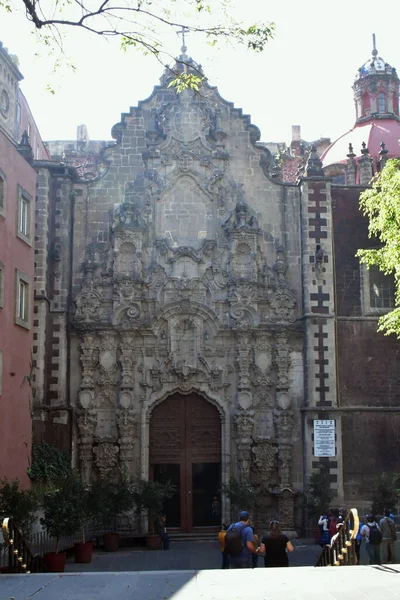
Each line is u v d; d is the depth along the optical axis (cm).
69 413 3781
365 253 3275
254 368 3909
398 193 3038
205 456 3869
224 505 3769
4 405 3022
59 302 3841
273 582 1591
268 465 3800
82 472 3747
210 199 4050
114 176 4078
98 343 3891
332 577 1631
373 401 3884
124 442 3775
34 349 3700
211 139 4119
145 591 1538
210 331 3928
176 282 3941
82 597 1502
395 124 5825
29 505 2539
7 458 3033
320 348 3881
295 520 3778
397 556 3009
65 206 3953
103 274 3950
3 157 3111
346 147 5753
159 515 3500
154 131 4100
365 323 3953
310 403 3831
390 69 6028
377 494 3700
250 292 3928
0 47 3972
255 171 4116
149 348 3891
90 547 2995
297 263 4041
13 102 4269
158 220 4025
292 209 4091
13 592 1557
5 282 3094
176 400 3912
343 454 3812
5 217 3111
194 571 1730
